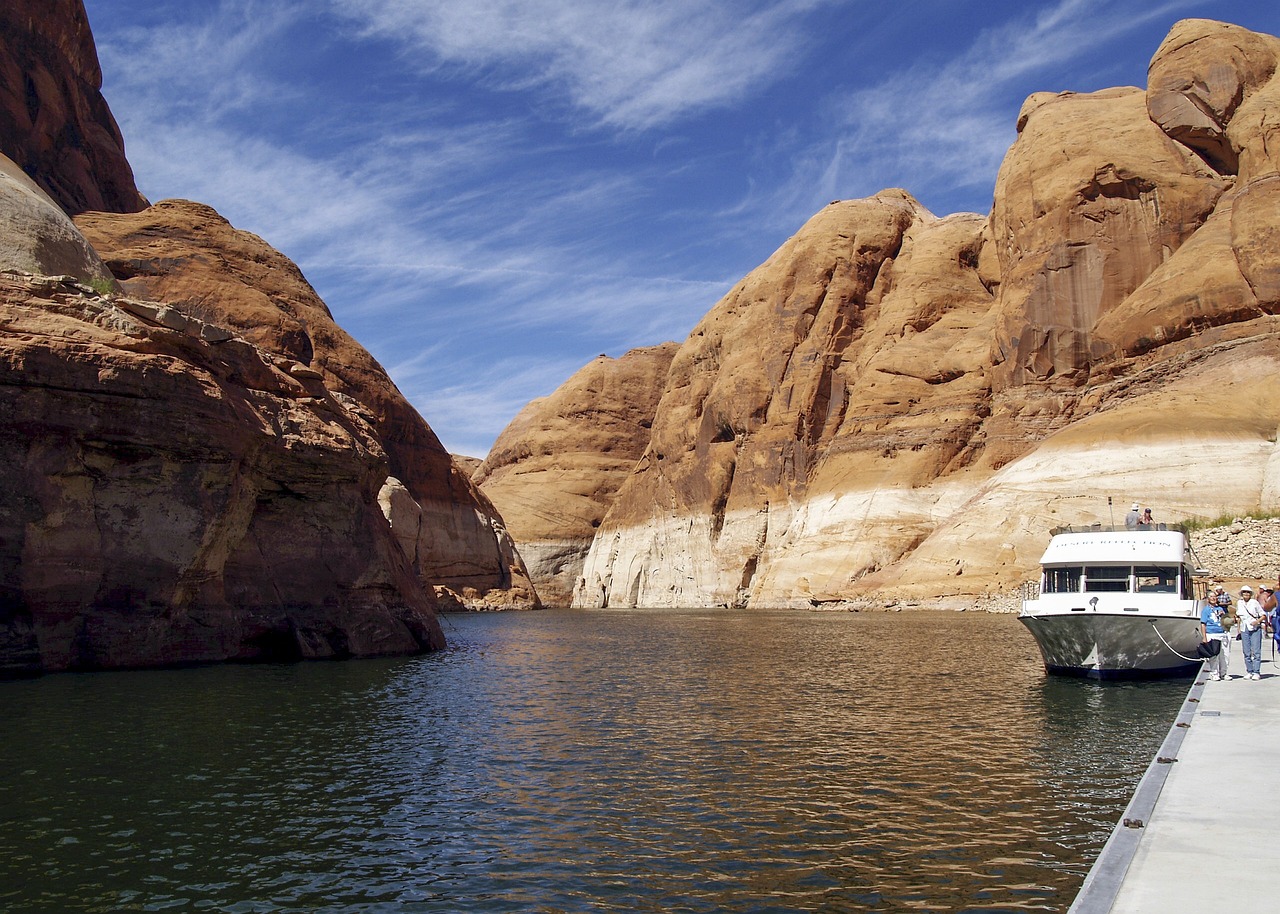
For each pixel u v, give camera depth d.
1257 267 77.88
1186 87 90.75
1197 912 6.86
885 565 90.31
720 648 43.84
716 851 12.79
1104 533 31.06
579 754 18.77
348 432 42.84
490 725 22.02
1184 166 90.88
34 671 29.30
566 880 11.77
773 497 114.94
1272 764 11.62
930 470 95.88
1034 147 100.75
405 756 18.50
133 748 18.56
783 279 126.81
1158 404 77.31
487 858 12.56
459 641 50.91
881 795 15.45
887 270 123.12
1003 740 19.81
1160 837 8.67
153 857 12.40
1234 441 69.50
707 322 144.12
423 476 110.25
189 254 93.81
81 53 109.00
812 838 13.29
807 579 95.50
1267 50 89.69
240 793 15.52
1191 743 12.98
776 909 10.83
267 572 37.44
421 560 103.94
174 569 32.72
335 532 40.09
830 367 116.38
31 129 95.25
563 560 161.00
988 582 72.25
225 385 36.22
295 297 101.75
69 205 98.31
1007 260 102.69
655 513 139.12
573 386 188.25
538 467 177.88
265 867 12.13
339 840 13.23
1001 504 78.62
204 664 33.44
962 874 11.84
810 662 36.16
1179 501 67.81
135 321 32.94
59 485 30.25
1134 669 28.58
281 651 37.03
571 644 48.16
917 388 104.94
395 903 11.04
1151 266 89.44
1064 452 78.19
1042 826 13.71
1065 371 91.44
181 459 33.00
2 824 13.56
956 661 35.28
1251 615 20.67
